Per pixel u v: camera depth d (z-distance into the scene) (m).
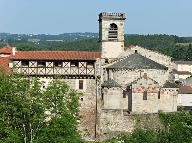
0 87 77.12
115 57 151.12
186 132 99.62
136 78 142.12
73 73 139.38
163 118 130.50
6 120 77.06
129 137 107.44
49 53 142.38
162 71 143.50
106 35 151.12
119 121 134.12
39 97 77.81
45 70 138.88
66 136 77.06
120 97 141.38
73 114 81.75
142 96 138.88
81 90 139.50
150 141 100.88
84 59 138.75
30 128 76.75
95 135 135.38
